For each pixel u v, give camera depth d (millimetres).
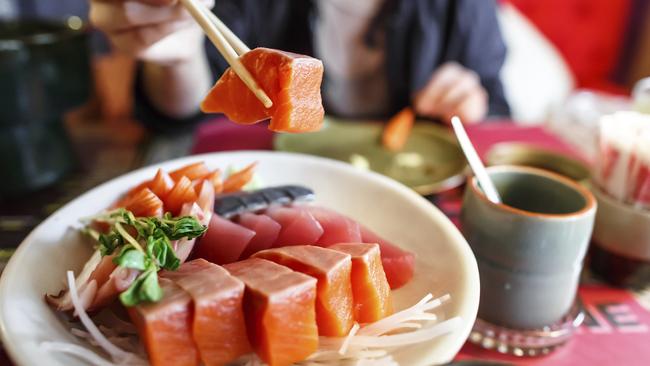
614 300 460
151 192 415
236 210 433
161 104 737
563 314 429
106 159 663
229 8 800
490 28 859
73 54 588
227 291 328
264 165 499
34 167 578
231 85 375
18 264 376
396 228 454
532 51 1149
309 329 346
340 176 490
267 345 332
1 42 538
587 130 685
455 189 582
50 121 596
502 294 421
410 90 826
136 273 356
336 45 845
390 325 383
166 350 320
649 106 572
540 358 415
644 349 422
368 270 378
